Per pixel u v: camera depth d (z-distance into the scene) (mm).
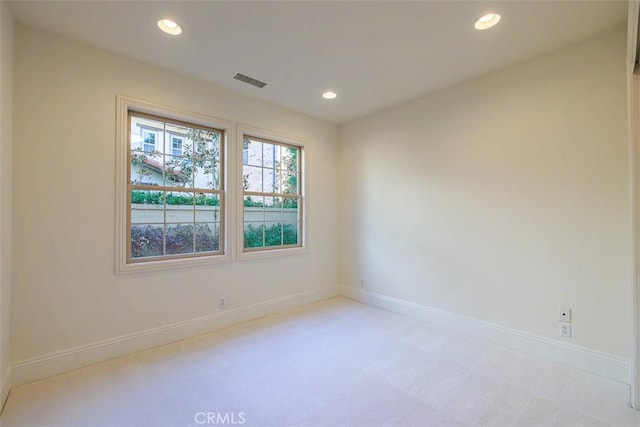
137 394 2104
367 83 3240
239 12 2125
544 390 2162
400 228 3840
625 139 2295
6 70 2002
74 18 2186
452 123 3318
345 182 4559
